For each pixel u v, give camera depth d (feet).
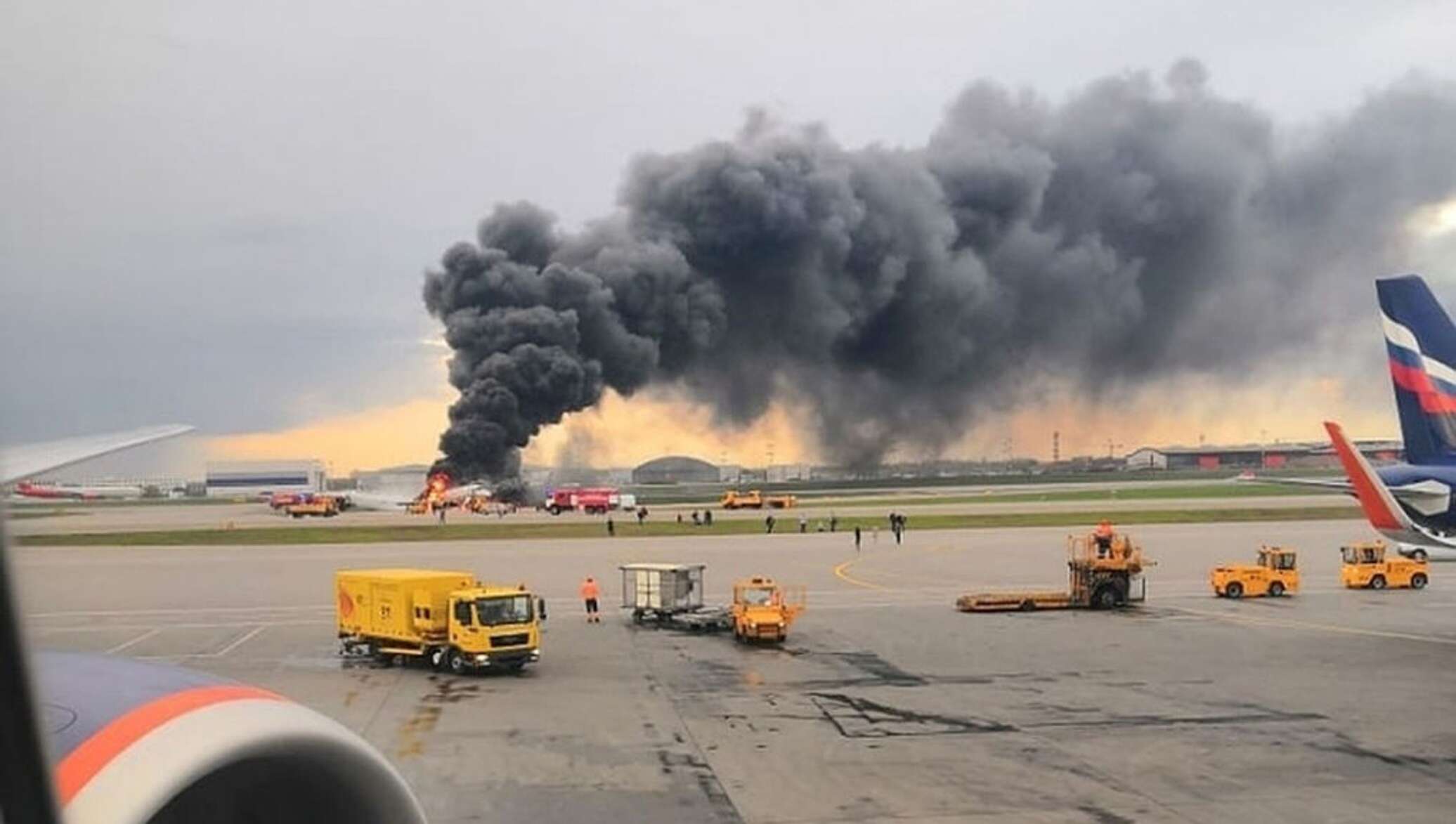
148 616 184.75
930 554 287.48
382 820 17.10
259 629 169.48
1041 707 106.73
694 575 175.63
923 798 75.41
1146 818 70.74
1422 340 132.98
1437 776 80.74
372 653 142.61
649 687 119.55
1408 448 134.10
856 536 307.58
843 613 183.83
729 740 93.71
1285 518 405.59
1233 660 134.72
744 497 517.55
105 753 14.33
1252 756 86.94
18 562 8.69
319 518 469.98
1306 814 71.51
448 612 132.36
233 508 620.08
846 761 85.71
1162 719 101.14
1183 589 215.92
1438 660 134.00
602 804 74.28
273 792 16.58
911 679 123.03
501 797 76.13
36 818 8.78
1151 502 520.83
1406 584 216.95
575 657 142.00
